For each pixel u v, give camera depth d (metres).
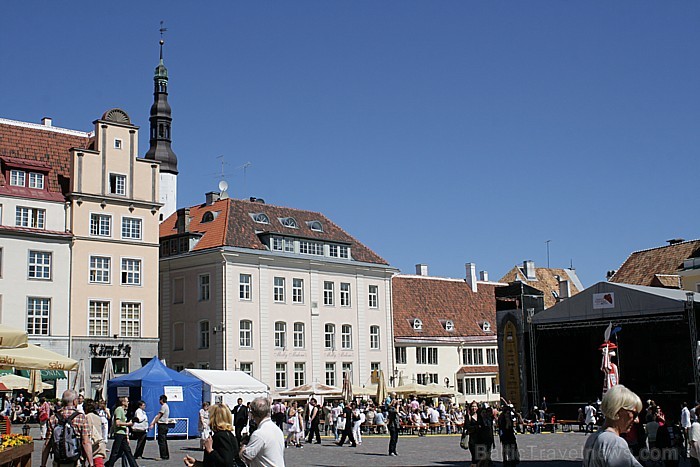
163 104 84.62
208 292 63.44
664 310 47.91
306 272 67.75
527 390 53.50
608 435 7.30
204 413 36.12
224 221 65.25
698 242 74.06
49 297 53.66
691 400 50.38
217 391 46.28
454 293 87.31
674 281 71.25
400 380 73.50
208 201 69.81
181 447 37.12
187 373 47.28
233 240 63.75
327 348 68.31
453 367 80.81
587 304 51.19
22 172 54.47
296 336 66.31
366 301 72.19
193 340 63.75
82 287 55.09
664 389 56.34
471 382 81.75
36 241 53.53
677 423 49.47
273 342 64.50
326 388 57.88
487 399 82.62
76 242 55.19
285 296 66.06
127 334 56.91
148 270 58.38
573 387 56.59
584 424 51.09
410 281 84.31
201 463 11.06
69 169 56.94
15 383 43.28
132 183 58.34
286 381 64.94
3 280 51.91
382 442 43.44
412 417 51.28
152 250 58.75
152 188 59.28
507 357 54.31
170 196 83.75
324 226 72.75
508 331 54.38
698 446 18.12
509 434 25.39
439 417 55.47
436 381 78.88
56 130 59.56
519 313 54.03
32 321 52.97
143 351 57.25
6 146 55.81
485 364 84.31
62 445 15.45
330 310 69.00
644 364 57.19
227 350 61.44
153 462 29.47
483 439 23.38
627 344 57.75
